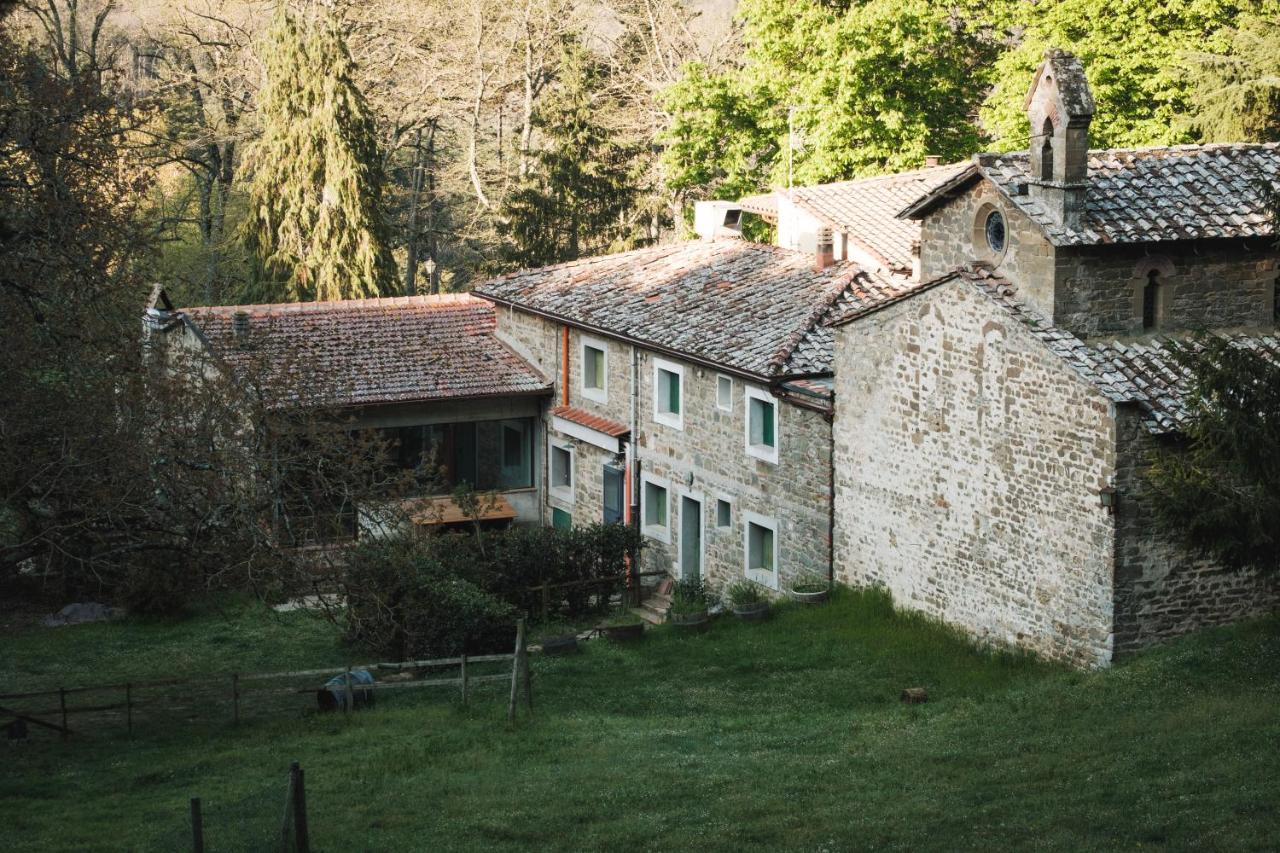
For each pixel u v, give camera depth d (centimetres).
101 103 2906
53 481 2295
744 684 2536
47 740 2320
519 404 3844
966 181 2477
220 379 2564
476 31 6381
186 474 2409
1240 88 4184
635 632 2914
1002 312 2397
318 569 2567
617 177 5978
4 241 2673
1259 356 1988
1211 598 2300
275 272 5475
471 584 2922
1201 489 1986
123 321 2672
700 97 5262
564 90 5884
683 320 3369
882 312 2683
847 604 2794
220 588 2647
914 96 4872
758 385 3016
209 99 6550
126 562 2725
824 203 3753
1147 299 2389
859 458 2784
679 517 3353
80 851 1675
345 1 6481
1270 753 1714
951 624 2584
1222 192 2423
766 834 1653
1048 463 2341
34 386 2434
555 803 1825
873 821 1661
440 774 1994
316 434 2533
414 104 6506
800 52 5031
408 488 3155
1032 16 4662
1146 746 1827
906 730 2116
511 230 5959
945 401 2547
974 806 1688
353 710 2462
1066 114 2269
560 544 3241
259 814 1814
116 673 2864
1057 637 2350
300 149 5453
